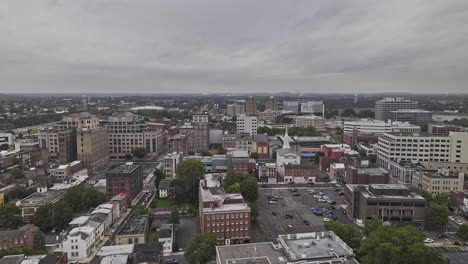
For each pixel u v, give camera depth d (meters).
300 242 116.06
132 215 182.38
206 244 135.25
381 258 115.44
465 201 198.25
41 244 151.25
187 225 189.38
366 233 150.25
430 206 181.25
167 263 144.12
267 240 168.38
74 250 149.88
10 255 131.75
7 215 172.75
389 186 194.00
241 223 165.75
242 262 103.50
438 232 177.38
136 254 131.38
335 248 111.50
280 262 102.94
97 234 165.00
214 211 163.50
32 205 191.25
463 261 145.50
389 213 182.50
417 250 112.38
